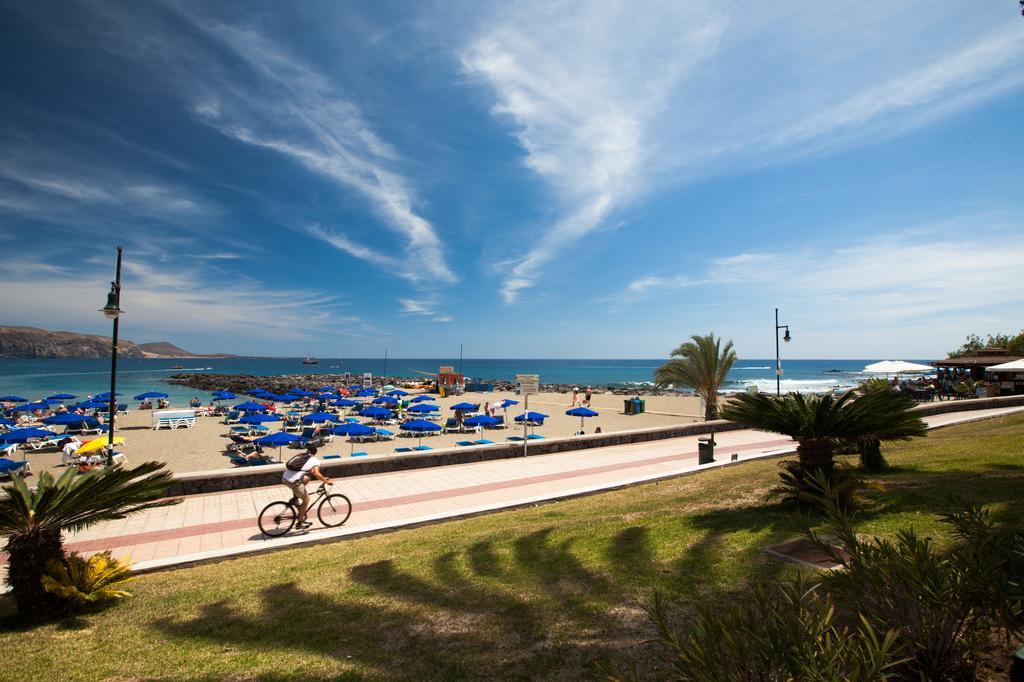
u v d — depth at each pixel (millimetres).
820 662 1986
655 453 17281
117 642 4703
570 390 76812
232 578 6637
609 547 6445
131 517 10266
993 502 6020
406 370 188750
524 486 12727
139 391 71250
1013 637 2773
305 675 3848
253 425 30109
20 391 67562
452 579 5844
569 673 3555
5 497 5230
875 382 19516
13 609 5824
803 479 7262
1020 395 25891
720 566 5207
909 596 2633
